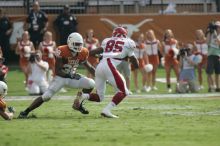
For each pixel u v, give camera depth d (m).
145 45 51.06
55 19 62.03
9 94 48.12
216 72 49.69
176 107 37.16
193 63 48.69
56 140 24.30
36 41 59.00
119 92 31.62
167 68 50.06
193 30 63.84
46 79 50.16
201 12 67.69
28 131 26.58
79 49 31.39
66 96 45.66
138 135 25.47
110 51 32.00
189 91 49.12
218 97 44.12
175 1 68.69
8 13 66.31
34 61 47.91
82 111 32.81
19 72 62.22
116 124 28.83
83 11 67.38
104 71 31.70
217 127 27.77
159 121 29.98
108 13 67.62
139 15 63.16
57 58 31.42
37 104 31.56
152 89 51.41
